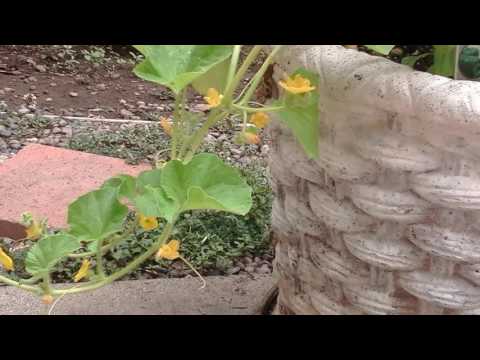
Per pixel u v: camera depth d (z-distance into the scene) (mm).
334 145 536
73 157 1246
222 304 861
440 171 489
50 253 553
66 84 1742
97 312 835
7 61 1804
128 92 1761
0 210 1041
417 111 471
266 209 1067
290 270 675
